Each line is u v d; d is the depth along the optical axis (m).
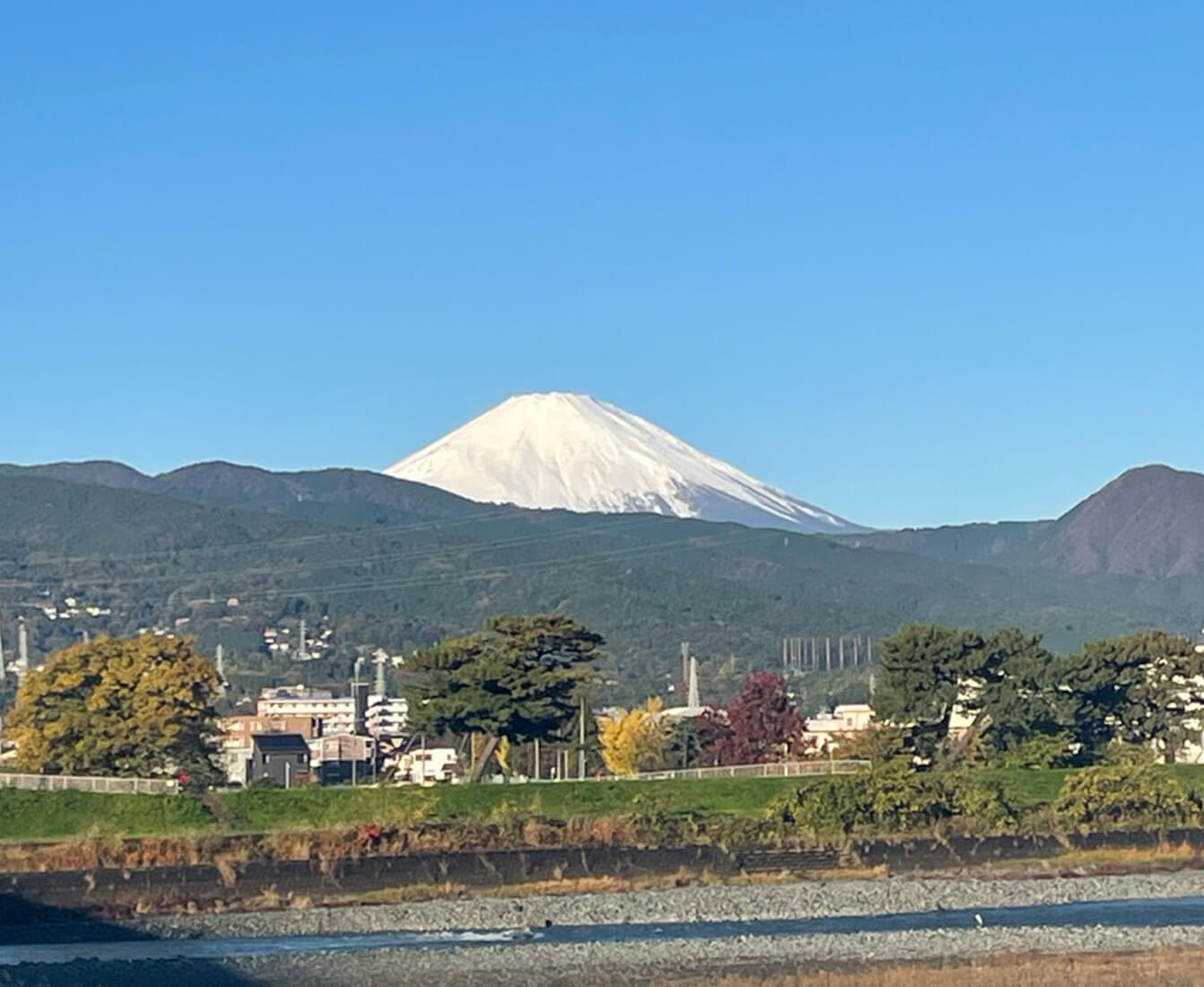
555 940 89.69
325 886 102.56
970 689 148.75
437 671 149.00
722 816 119.69
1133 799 117.06
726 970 79.31
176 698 139.25
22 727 139.62
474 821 113.69
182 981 79.44
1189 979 74.12
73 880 99.12
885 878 108.50
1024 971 75.94
